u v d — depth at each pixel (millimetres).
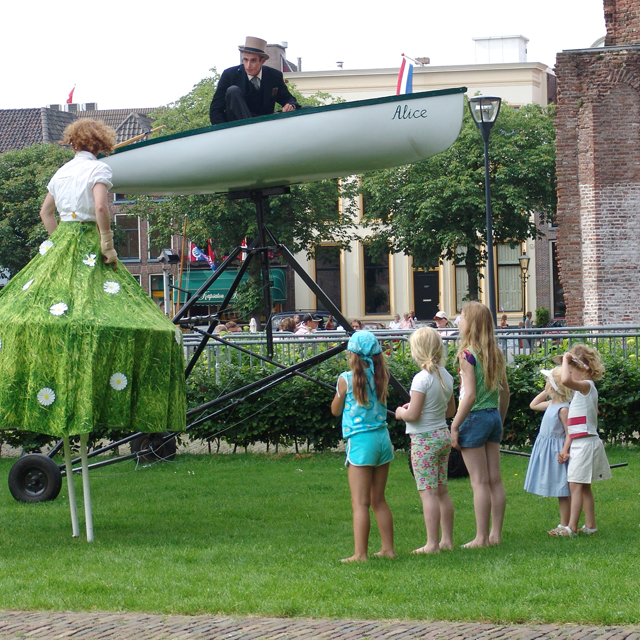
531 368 12648
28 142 49844
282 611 5262
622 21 22516
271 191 10844
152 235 45781
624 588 5562
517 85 48000
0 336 7348
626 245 22328
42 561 6848
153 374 7562
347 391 6945
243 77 10648
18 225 43562
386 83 48156
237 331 18625
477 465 7430
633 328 14414
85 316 7301
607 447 12656
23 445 13398
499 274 47812
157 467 12336
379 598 5523
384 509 7031
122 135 48688
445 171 35844
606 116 22328
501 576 5984
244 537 7891
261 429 13133
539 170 35031
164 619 5184
